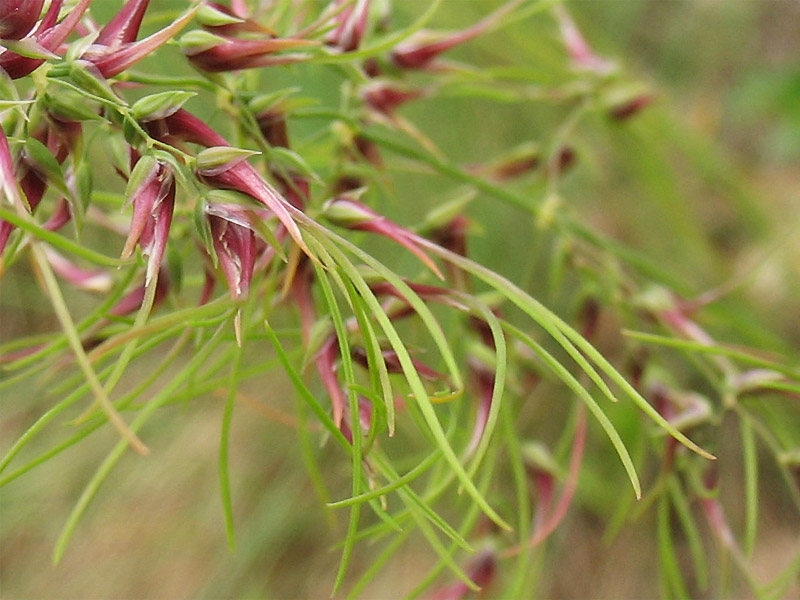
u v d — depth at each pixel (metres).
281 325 0.17
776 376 0.10
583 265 0.11
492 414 0.07
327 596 0.18
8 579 0.18
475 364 0.09
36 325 0.20
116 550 0.19
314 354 0.08
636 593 0.18
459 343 0.11
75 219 0.07
